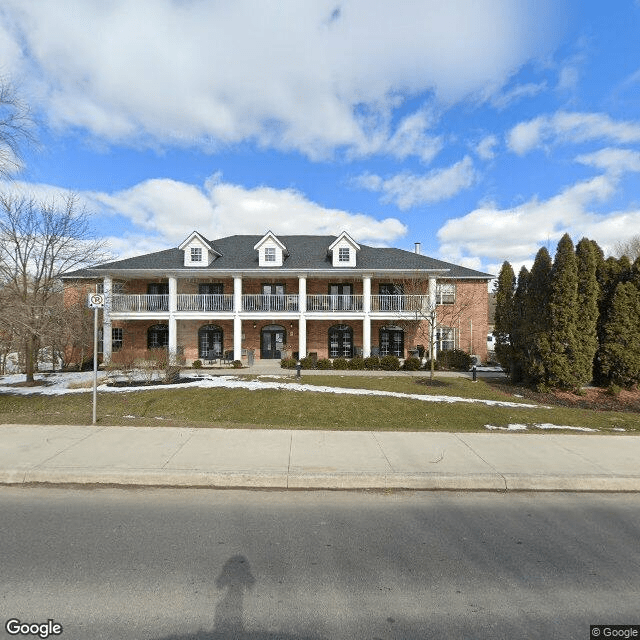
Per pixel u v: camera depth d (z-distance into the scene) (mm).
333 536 3740
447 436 6688
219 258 23953
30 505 4312
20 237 16391
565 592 2990
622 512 4344
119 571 3154
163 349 16328
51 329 15234
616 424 10484
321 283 24172
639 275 14656
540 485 4945
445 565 3307
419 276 22609
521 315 16781
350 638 2506
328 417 10883
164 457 5445
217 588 2959
